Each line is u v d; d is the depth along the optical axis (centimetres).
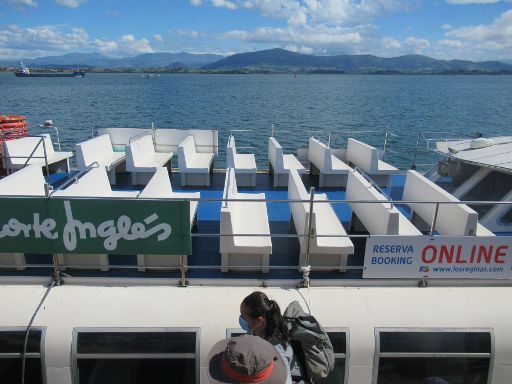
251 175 1024
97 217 466
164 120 4225
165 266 524
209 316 456
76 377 447
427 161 2222
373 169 1000
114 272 520
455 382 476
